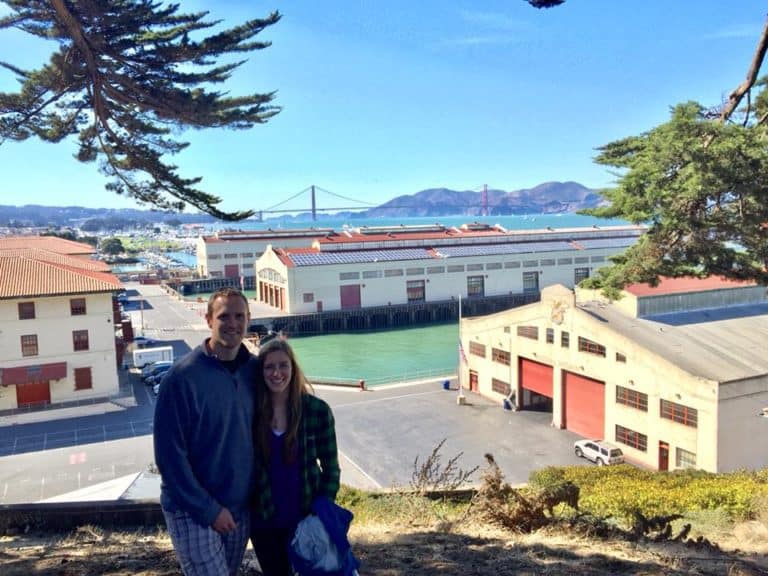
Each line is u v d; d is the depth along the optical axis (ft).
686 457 95.25
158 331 231.50
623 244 329.31
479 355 147.13
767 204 34.42
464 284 294.05
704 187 33.99
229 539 14.29
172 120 39.96
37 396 137.69
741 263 36.96
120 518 36.40
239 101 40.32
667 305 122.21
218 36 37.93
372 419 129.08
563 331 120.26
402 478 96.68
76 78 37.04
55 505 35.88
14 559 26.96
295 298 262.67
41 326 136.98
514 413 132.05
